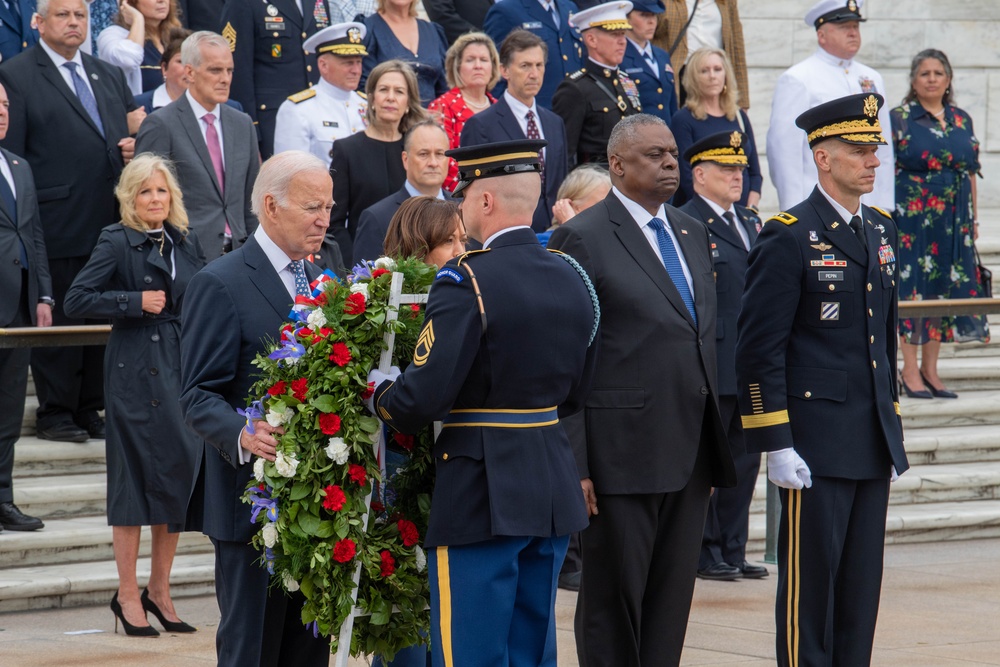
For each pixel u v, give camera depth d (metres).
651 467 18.48
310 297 16.42
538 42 31.31
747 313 19.22
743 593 27.19
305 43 32.78
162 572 24.41
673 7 40.75
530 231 16.16
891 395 19.56
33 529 27.59
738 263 27.47
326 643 17.39
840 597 19.50
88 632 24.17
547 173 31.55
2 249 28.72
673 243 19.44
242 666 16.25
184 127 30.08
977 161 38.56
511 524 15.33
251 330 16.33
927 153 37.81
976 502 34.38
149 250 24.97
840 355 19.16
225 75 30.34
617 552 18.59
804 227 19.19
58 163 31.11
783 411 18.95
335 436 15.75
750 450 19.20
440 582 15.77
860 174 19.14
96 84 31.86
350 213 30.05
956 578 28.75
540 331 15.62
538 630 16.09
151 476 23.83
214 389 16.25
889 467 19.30
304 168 16.44
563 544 16.28
